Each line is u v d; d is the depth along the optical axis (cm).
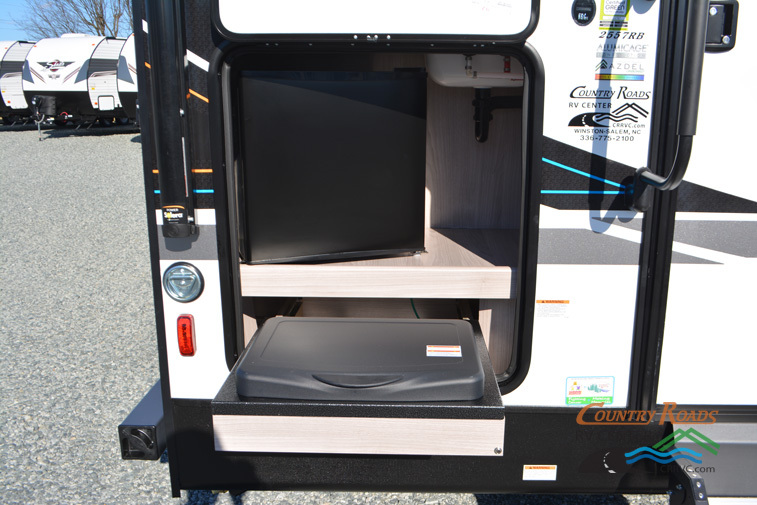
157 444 182
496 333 181
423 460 170
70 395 302
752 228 156
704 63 148
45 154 1232
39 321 408
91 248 600
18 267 536
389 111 176
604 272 159
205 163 157
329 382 144
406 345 159
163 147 153
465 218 233
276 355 153
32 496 219
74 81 1426
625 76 150
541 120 151
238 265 166
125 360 346
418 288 171
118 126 1741
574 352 164
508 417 168
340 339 163
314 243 177
